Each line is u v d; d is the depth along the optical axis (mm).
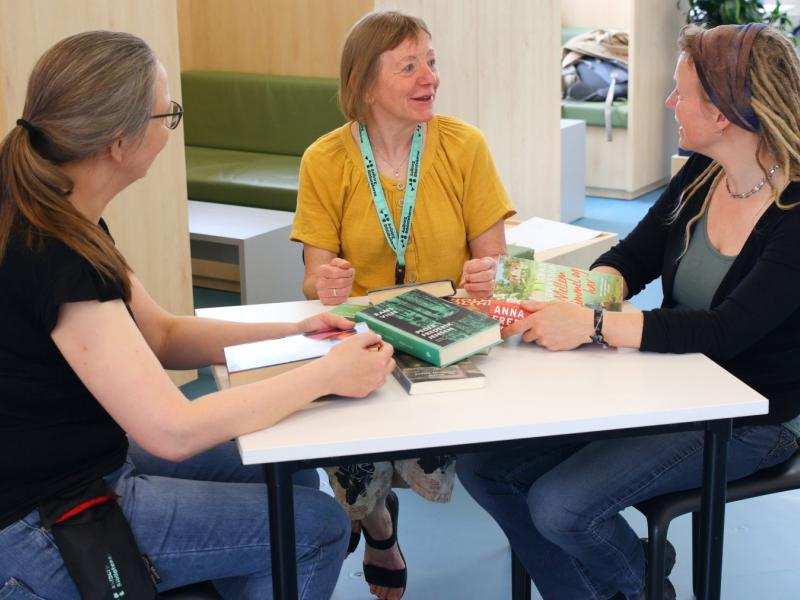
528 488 2240
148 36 3508
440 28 4574
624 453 2023
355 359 1738
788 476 2082
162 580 1723
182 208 3805
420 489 2391
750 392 1784
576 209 6246
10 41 3062
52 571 1614
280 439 1610
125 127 1640
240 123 5480
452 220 2500
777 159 2020
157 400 1602
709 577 1901
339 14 5270
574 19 7395
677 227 2268
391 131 2430
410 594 2594
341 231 2506
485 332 1899
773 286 1975
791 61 2008
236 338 2033
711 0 6430
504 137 5160
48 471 1645
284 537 1689
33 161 1606
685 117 2098
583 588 2227
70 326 1594
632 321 1965
